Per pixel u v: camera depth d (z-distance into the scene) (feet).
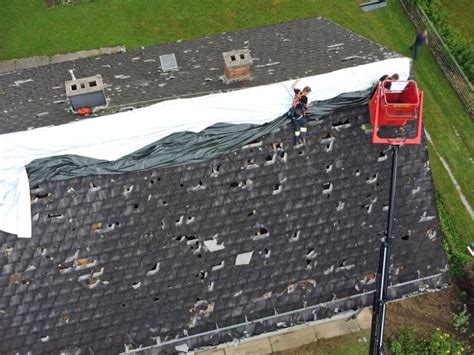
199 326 47.60
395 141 44.45
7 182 42.45
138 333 46.88
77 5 88.84
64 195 44.11
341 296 49.67
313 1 93.25
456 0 98.32
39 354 45.50
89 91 45.52
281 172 47.34
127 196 45.19
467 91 85.97
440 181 79.97
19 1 88.53
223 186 46.60
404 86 44.68
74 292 45.47
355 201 49.08
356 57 52.47
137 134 43.88
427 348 64.44
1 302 44.34
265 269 48.44
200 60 58.29
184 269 47.16
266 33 65.62
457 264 71.36
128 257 45.96
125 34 87.40
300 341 63.62
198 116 44.70
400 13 93.81
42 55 84.64
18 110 50.39
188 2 90.68
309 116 46.57
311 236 48.83
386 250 40.68
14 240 43.73
